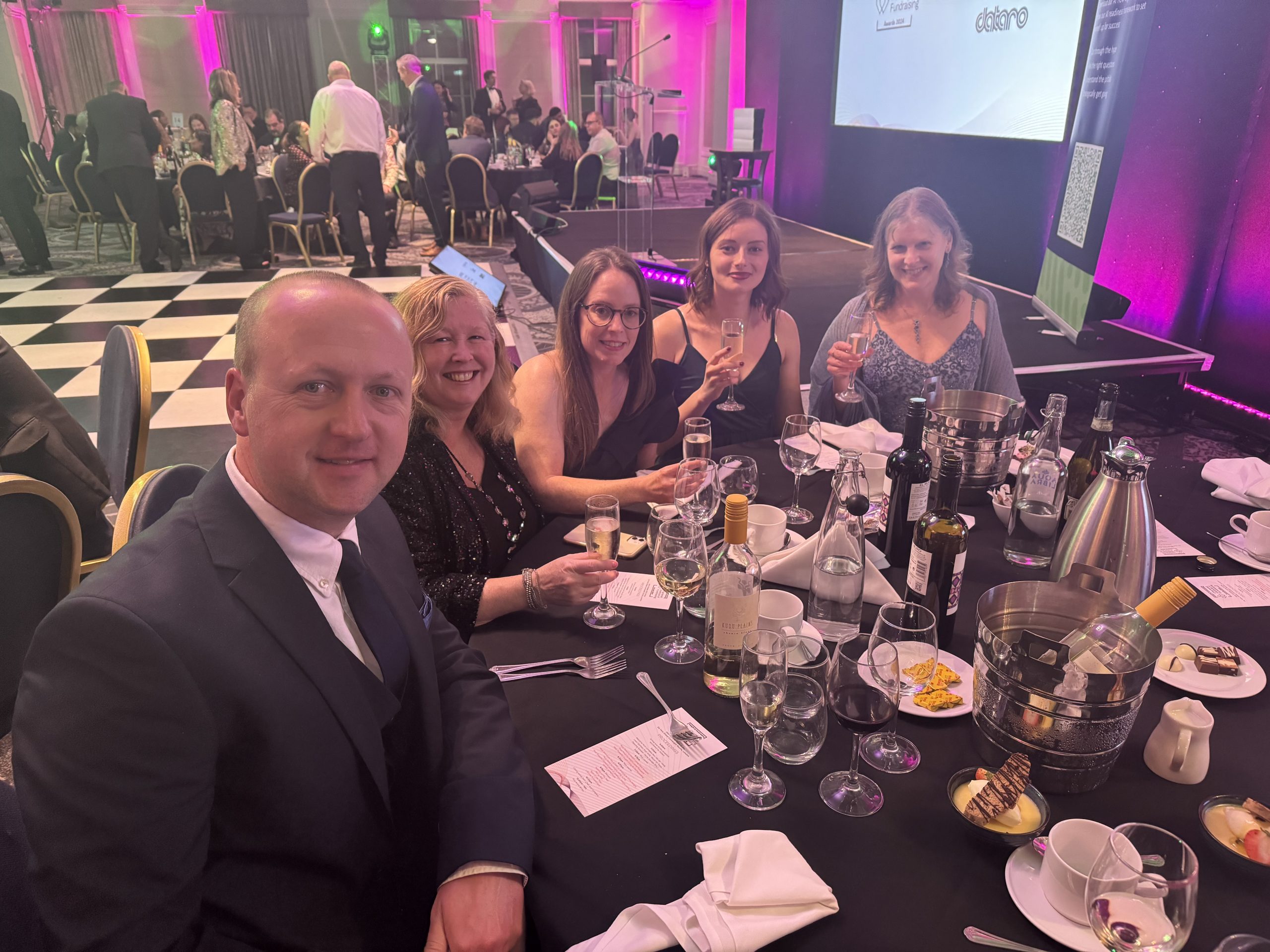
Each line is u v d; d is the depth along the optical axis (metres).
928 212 2.52
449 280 1.61
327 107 6.89
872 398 2.57
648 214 6.45
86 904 0.80
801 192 8.62
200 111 13.27
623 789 1.05
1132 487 1.30
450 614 1.42
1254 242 3.84
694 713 1.19
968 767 1.08
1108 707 0.96
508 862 0.95
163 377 4.68
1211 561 1.55
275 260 7.97
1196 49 4.03
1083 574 1.15
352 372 0.88
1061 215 4.54
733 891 0.85
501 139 10.55
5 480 1.57
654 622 1.42
